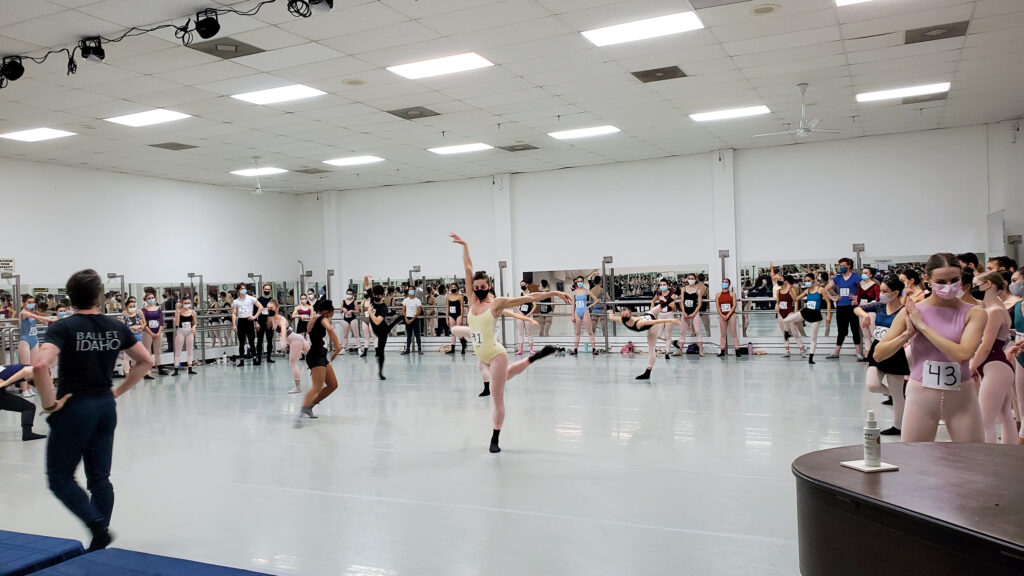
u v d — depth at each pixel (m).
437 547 3.86
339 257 18.36
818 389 9.02
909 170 13.00
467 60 8.04
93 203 13.73
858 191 13.38
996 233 11.46
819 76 9.12
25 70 7.79
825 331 13.58
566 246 15.88
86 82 8.29
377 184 17.45
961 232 12.64
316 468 5.70
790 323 12.81
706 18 6.92
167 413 8.58
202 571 2.75
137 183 14.62
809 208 13.75
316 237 18.64
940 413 3.57
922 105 10.93
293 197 18.78
